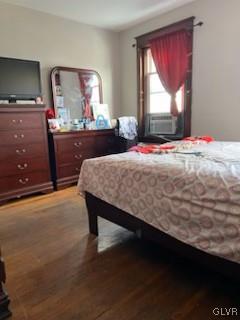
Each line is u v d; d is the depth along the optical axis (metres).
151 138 4.08
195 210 1.29
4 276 1.23
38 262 1.72
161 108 4.04
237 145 2.34
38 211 2.64
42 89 3.56
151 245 1.91
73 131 3.46
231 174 1.28
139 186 1.59
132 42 4.13
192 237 1.32
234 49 2.95
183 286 1.44
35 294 1.40
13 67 3.07
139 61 4.06
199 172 1.37
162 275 1.54
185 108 3.56
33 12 3.34
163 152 2.01
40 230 2.20
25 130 2.97
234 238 1.15
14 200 3.00
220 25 3.02
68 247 1.90
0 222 2.38
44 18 3.45
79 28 3.83
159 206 1.47
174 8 3.40
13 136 2.88
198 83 3.35
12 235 2.11
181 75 3.48
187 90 3.48
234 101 3.04
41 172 3.19
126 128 3.88
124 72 4.38
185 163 1.58
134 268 1.62
